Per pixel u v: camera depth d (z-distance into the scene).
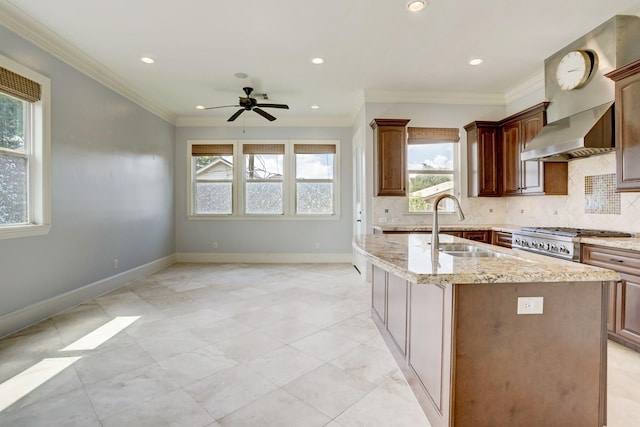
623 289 2.54
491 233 4.42
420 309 1.88
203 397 1.93
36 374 2.17
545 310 1.51
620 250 2.55
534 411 1.52
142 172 5.02
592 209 3.51
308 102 5.29
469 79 4.33
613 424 1.69
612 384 2.07
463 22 2.96
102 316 3.28
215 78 4.27
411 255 1.93
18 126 2.99
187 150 6.24
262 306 3.63
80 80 3.65
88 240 3.80
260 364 2.33
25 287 2.99
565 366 1.53
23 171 3.04
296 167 6.27
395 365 2.33
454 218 4.95
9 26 2.77
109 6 2.70
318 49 3.47
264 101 5.23
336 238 6.29
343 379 2.14
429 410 1.72
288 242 6.29
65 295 3.45
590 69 3.14
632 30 2.94
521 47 3.44
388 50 3.50
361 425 1.70
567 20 2.94
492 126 4.63
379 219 4.83
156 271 5.44
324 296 4.02
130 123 4.68
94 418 1.73
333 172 6.27
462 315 1.46
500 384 1.50
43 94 3.13
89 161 3.80
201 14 2.82
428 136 4.86
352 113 5.90
